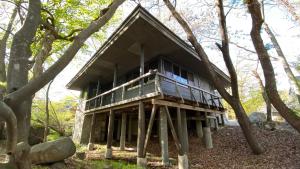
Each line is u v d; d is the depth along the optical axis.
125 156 9.07
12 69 1.98
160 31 7.81
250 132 7.94
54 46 7.64
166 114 7.48
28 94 1.44
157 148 10.23
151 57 10.50
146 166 6.73
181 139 7.31
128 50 9.69
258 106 21.23
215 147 9.41
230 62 7.98
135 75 12.19
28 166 1.54
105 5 7.27
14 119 1.12
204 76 14.40
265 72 7.13
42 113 12.48
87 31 2.11
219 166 7.32
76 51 1.90
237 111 8.02
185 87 10.57
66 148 5.62
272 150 7.97
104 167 5.88
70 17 7.07
